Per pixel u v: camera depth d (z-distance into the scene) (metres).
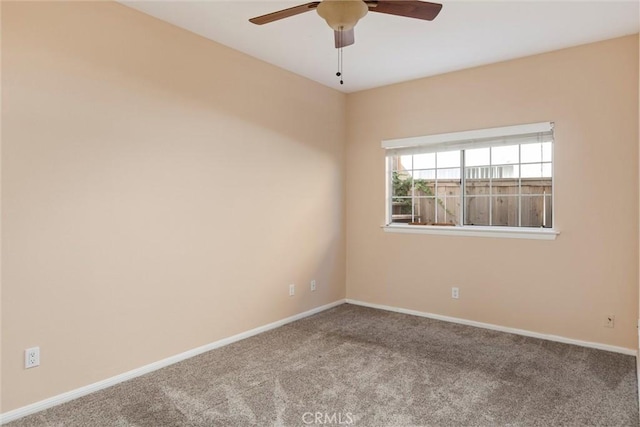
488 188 3.89
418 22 2.84
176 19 2.85
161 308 2.89
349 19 2.04
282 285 3.91
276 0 2.58
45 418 2.20
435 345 3.32
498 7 2.63
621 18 2.79
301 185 4.11
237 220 3.45
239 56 3.44
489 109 3.71
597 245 3.23
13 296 2.19
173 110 2.94
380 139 4.46
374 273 4.56
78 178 2.43
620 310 3.14
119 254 2.64
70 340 2.41
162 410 2.28
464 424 2.13
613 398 2.40
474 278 3.86
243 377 2.71
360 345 3.33
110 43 2.57
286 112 3.91
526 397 2.42
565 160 3.34
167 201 2.92
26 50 2.21
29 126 2.22
